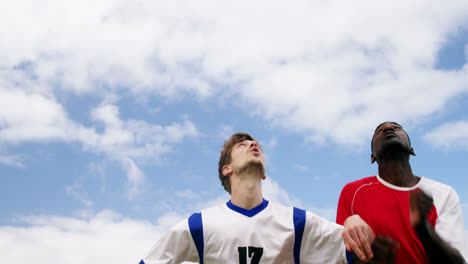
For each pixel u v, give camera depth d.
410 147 5.30
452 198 4.98
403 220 4.79
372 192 5.16
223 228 4.45
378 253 3.78
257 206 4.70
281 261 4.30
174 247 4.40
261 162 4.93
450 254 3.78
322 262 4.31
